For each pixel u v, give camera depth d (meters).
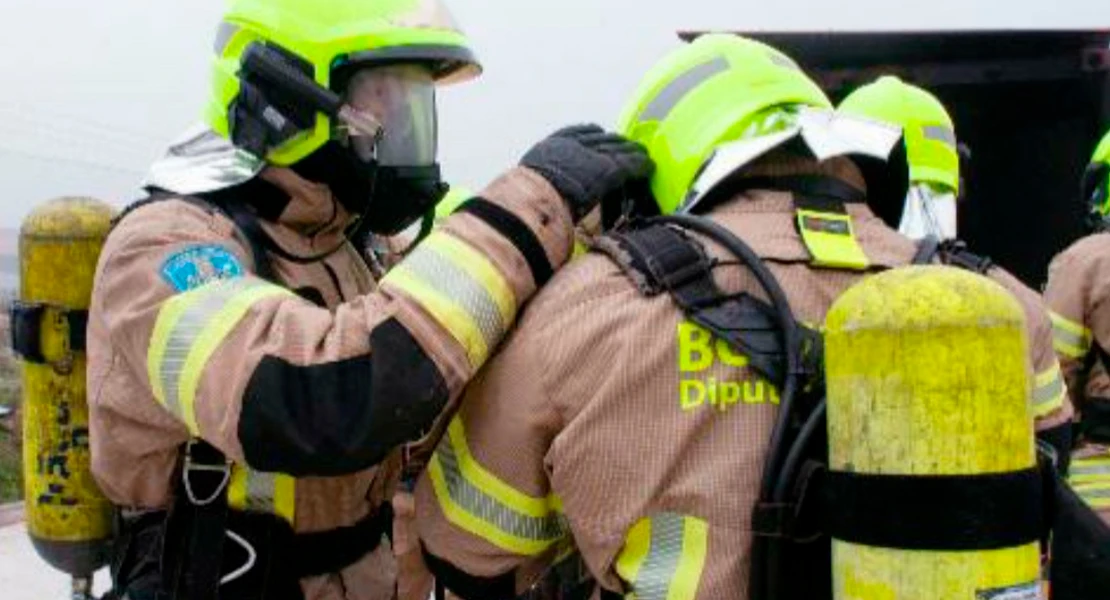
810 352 1.49
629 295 1.53
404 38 1.86
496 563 1.67
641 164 1.72
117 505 2.05
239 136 1.87
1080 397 3.84
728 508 1.46
